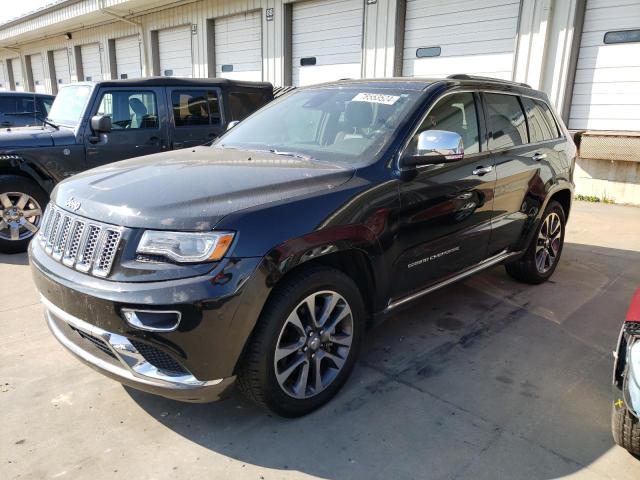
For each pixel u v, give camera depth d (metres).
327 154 3.18
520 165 4.07
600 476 2.33
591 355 3.46
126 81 6.09
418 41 10.27
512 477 2.32
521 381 3.12
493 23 9.16
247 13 13.52
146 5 15.62
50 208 2.86
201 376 2.31
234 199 2.44
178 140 6.49
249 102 7.23
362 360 3.33
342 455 2.44
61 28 20.66
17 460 2.35
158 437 2.54
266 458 2.41
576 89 8.72
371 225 2.79
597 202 8.74
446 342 3.60
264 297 2.35
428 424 2.68
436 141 2.90
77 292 2.34
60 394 2.88
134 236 2.29
